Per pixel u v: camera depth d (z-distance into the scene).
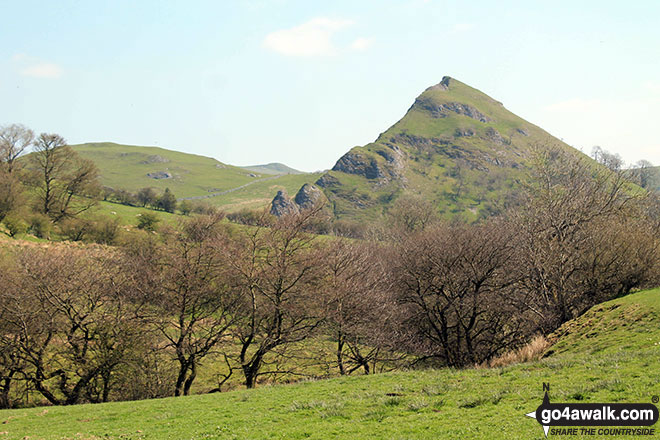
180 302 37.66
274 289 38.81
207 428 17.55
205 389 41.47
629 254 40.47
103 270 40.59
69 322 39.22
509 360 28.39
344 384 24.11
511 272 41.59
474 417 14.05
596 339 26.33
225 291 39.62
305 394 22.52
